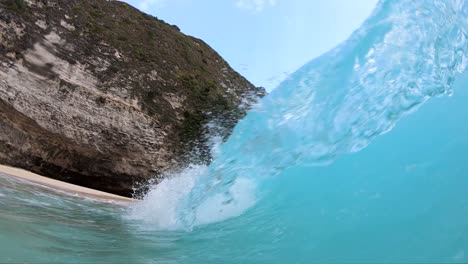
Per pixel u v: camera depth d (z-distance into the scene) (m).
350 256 2.63
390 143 3.57
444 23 4.11
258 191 4.43
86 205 9.13
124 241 4.33
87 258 3.31
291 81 4.86
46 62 23.73
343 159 3.83
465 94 3.67
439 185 2.84
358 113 3.96
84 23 27.66
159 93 28.42
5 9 22.83
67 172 23.33
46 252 3.30
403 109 3.78
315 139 4.20
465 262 2.13
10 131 21.08
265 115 4.97
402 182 3.08
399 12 4.15
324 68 4.51
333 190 3.54
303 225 3.34
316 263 2.72
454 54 4.07
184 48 35.47
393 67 3.95
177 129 27.80
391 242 2.58
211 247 3.71
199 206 5.06
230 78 36.28
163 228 5.23
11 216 4.86
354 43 4.31
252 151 4.89
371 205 3.06
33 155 21.86
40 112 22.55
